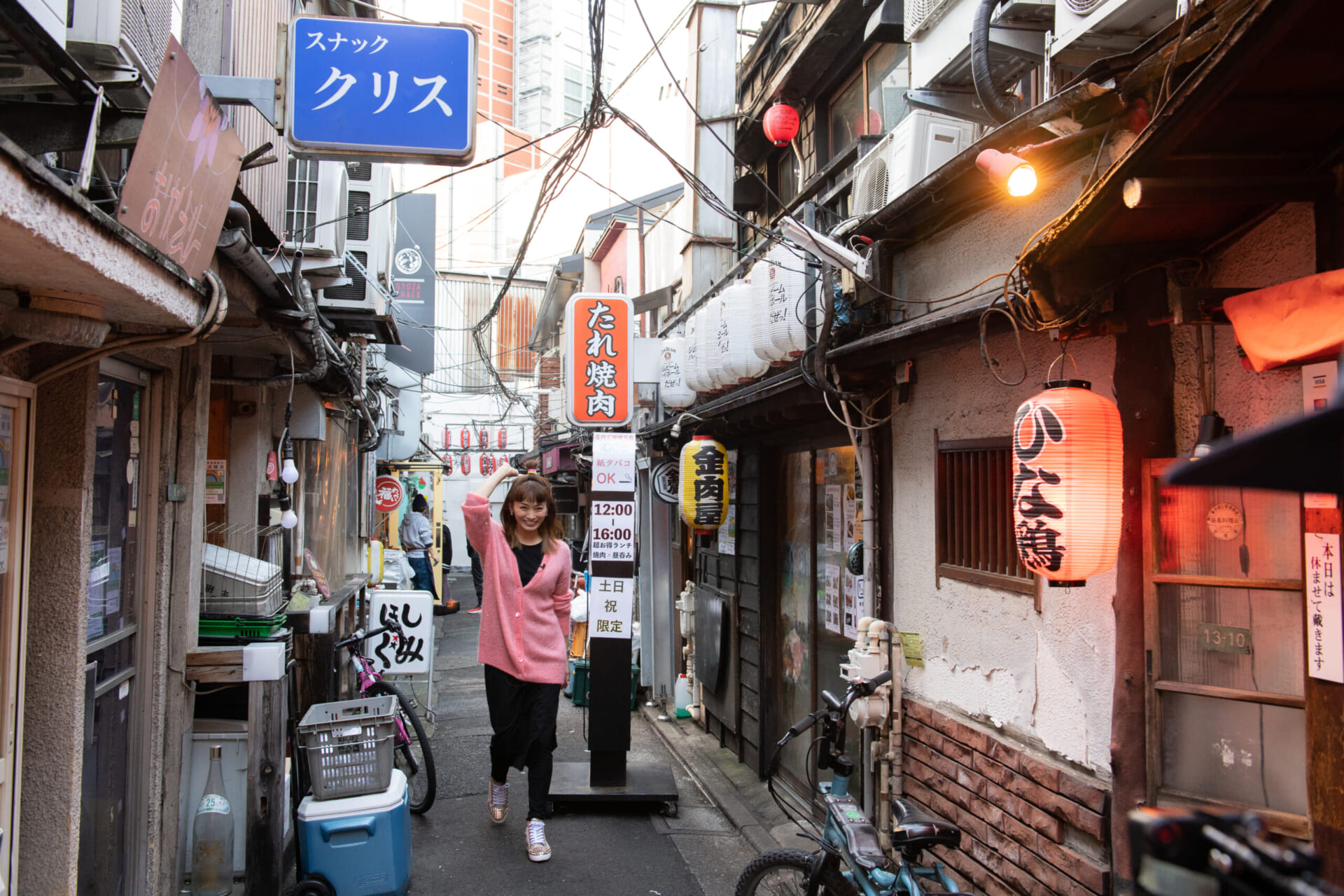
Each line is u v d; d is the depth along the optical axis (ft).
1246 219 8.80
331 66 12.78
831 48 23.82
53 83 8.74
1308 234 8.24
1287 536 9.04
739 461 26.53
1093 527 9.22
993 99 12.73
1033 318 10.43
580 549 53.11
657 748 27.32
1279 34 6.30
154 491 13.96
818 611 21.13
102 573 12.35
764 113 29.50
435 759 24.71
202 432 15.33
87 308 8.29
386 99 12.92
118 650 13.01
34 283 7.48
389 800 14.96
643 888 16.26
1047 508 9.37
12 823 9.86
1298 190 7.98
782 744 13.38
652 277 39.17
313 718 15.84
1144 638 10.05
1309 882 3.57
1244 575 9.39
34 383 9.98
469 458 83.41
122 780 13.17
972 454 13.84
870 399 16.58
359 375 28.02
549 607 17.85
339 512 33.53
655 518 33.42
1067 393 9.49
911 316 15.15
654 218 40.34
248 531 19.89
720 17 30.40
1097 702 10.87
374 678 22.43
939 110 15.62
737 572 26.22
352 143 12.84
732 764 24.93
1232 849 3.77
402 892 15.20
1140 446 10.07
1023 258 9.55
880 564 16.72
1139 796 10.01
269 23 16.39
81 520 10.80
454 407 85.20
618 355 22.48
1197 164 7.86
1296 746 8.98
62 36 8.02
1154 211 8.46
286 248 16.93
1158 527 10.01
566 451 55.88
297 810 15.14
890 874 11.73
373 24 12.91
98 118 8.38
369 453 43.16
